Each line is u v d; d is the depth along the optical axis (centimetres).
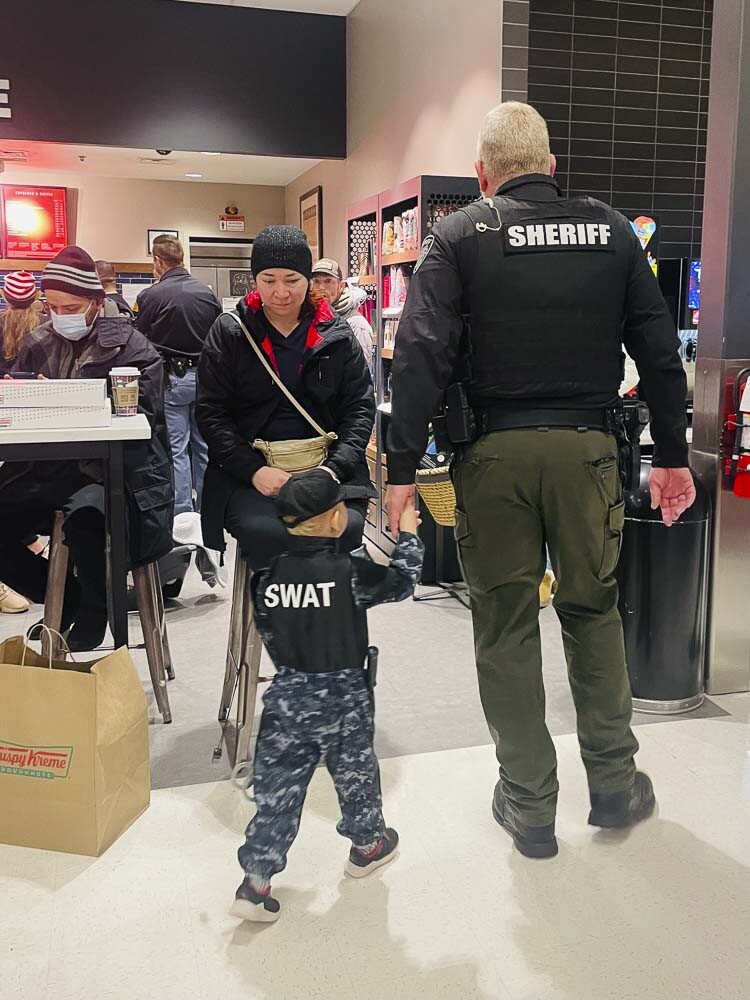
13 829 226
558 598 221
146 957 188
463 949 190
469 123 493
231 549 511
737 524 310
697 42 538
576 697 228
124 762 230
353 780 202
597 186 540
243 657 263
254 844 193
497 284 204
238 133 679
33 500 296
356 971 184
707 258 307
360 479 263
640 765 265
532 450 206
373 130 643
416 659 357
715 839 229
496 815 236
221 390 258
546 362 205
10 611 414
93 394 255
